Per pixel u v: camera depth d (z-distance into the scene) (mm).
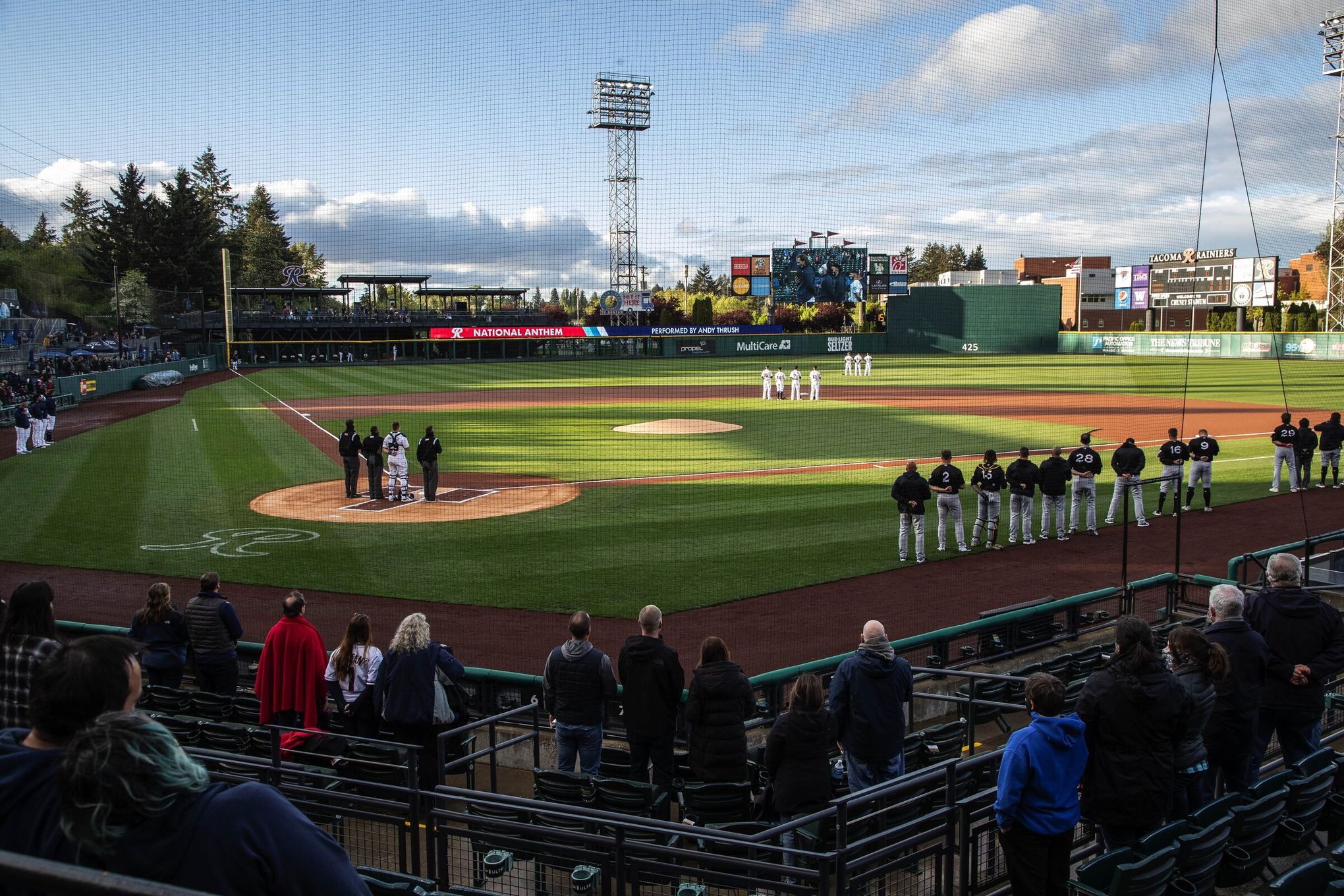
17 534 17766
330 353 73500
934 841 6289
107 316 67875
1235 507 19594
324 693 8180
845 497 20953
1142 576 14766
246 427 34031
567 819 6074
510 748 9016
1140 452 18125
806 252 72250
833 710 6848
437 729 7508
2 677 4031
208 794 2213
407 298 84625
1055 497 17000
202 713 8609
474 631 12344
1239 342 65312
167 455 27562
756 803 6832
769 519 18781
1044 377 54219
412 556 16125
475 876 5910
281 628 8031
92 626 10242
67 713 2404
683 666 11047
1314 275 83688
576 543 16953
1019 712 9492
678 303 83062
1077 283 75625
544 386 52500
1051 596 13703
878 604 13375
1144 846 4883
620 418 36781
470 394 48031
